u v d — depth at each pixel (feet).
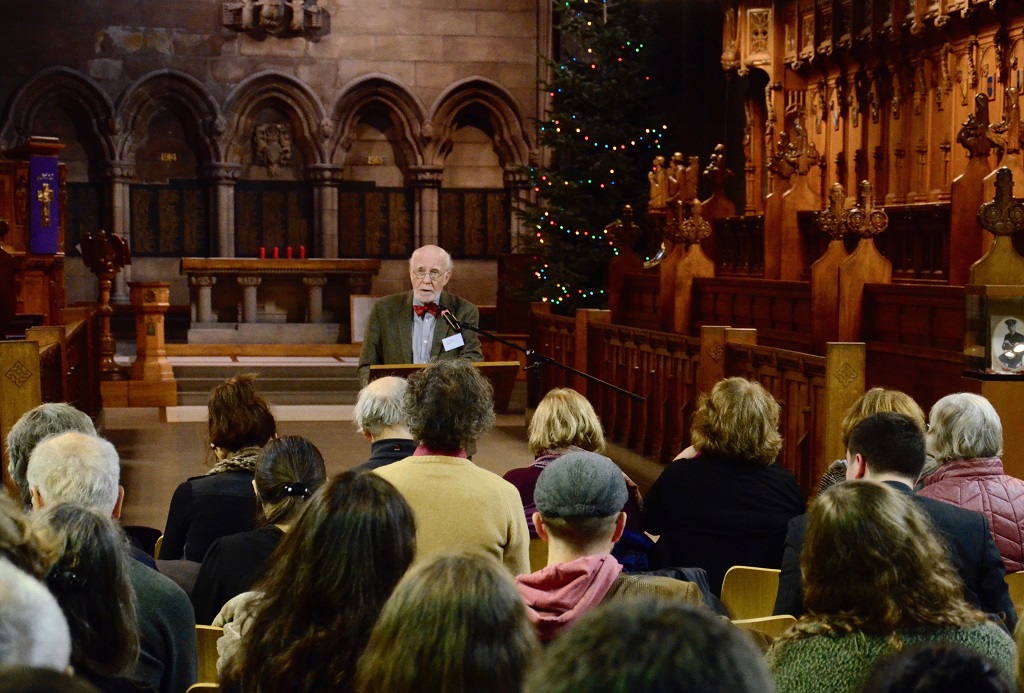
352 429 42.75
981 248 27.55
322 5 67.31
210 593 11.84
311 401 52.16
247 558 11.79
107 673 8.30
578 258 55.62
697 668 3.86
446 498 11.47
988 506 13.33
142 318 48.34
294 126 68.03
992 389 20.85
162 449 37.78
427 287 21.03
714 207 45.57
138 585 9.82
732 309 35.53
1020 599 13.06
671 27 63.98
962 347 24.08
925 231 30.07
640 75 58.70
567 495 9.91
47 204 39.40
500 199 69.67
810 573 8.18
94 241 47.88
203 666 11.23
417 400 11.97
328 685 7.41
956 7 38.52
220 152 66.69
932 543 8.12
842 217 28.78
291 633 7.61
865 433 12.08
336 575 7.57
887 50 43.98
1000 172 21.27
